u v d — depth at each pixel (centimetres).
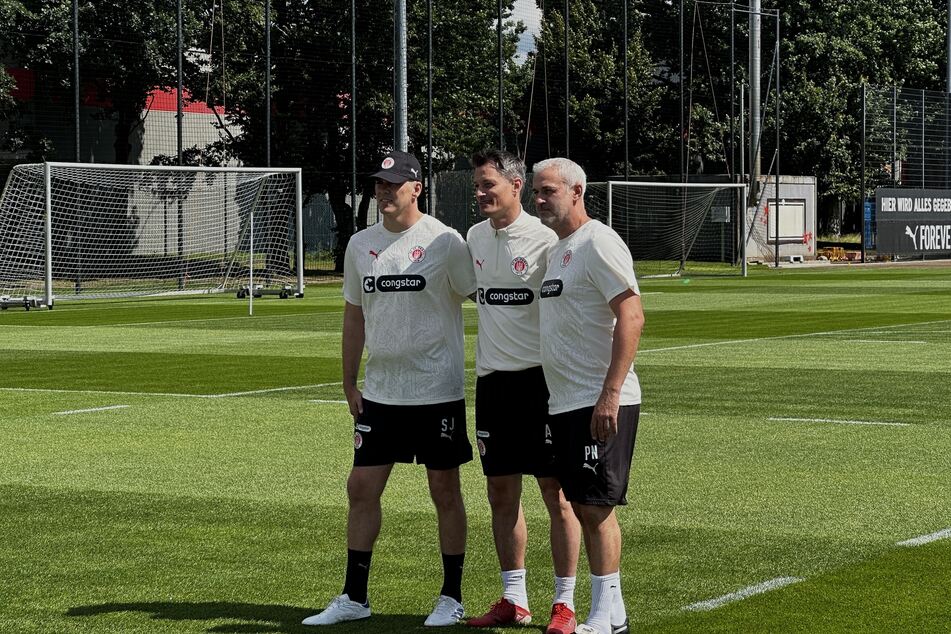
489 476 1058
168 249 6162
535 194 996
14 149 6962
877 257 8938
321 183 7400
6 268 5644
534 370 1045
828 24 9969
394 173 1062
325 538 1327
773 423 2072
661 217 8206
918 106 8988
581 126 9556
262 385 2631
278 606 1086
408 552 1266
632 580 1150
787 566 1195
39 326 4288
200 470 1705
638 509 1449
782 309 4684
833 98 9662
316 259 8250
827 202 10606
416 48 7569
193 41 7162
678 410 2214
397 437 1064
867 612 1043
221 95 7138
